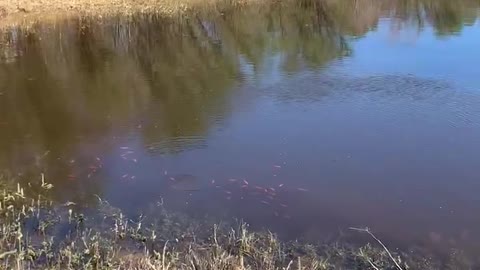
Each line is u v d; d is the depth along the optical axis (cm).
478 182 909
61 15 2514
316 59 1750
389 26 2289
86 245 707
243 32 2261
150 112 1276
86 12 2591
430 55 1734
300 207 837
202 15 2619
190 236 748
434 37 2006
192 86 1484
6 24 2291
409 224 789
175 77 1583
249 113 1254
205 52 1914
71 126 1196
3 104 1346
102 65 1727
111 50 1927
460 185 901
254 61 1758
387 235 759
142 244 725
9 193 876
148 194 881
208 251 704
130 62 1761
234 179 930
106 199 865
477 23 2270
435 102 1284
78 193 887
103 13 2577
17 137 1138
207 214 814
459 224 788
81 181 931
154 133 1146
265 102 1327
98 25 2341
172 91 1444
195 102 1342
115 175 954
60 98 1392
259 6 2875
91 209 830
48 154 1051
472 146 1043
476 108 1234
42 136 1145
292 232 766
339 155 1020
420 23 2320
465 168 959
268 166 979
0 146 1089
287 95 1377
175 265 664
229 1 2975
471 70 1538
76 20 2422
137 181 929
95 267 663
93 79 1569
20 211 810
